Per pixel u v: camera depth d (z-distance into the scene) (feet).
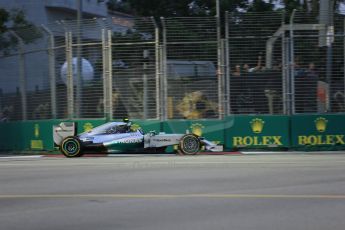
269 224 71.15
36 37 208.23
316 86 191.83
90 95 200.54
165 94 196.54
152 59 197.16
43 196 93.30
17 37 213.46
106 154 187.93
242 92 193.57
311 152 187.32
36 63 208.95
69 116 201.05
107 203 85.97
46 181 112.88
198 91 195.42
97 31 199.62
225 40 193.57
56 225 71.61
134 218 75.15
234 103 194.39
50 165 149.79
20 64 212.64
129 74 198.39
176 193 94.84
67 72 201.05
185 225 70.90
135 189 99.81
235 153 186.70
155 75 196.85
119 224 71.82
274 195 92.02
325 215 76.18
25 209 82.12
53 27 205.67
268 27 192.65
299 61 191.72
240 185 103.71
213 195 92.32
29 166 147.95
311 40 191.72
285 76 191.72
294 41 191.72
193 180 111.14
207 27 194.49
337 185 103.24
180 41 194.70
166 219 74.38
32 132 208.95
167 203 85.51
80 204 85.40
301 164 143.23
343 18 193.57
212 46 194.39
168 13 402.93
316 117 191.52
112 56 198.70
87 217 76.13
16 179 117.19
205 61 195.00
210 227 69.67
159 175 120.37
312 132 191.72
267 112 193.57
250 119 192.95
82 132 198.70
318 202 85.66
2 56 218.79
